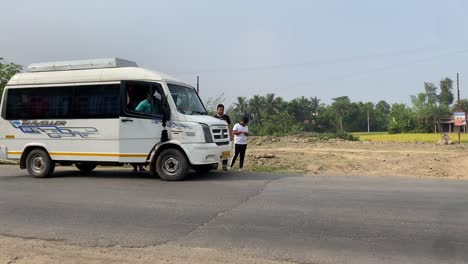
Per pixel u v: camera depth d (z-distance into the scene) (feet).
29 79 42.45
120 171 47.67
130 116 38.91
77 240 21.17
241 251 19.20
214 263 17.83
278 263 17.72
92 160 40.06
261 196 30.55
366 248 19.25
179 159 38.14
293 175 42.42
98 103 39.93
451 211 25.52
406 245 19.54
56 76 41.52
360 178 39.86
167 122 38.19
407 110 322.34
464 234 21.03
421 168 54.03
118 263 17.94
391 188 33.65
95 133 39.91
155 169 39.52
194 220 24.35
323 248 19.34
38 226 23.70
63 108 41.06
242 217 24.73
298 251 19.03
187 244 20.30
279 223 23.39
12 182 39.24
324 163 58.13
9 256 18.90
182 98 39.96
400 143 107.65
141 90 39.01
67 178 41.70
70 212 26.71
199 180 38.86
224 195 31.17
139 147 38.83
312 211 25.79
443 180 38.52
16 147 42.83
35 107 42.14
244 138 47.52
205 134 37.93
